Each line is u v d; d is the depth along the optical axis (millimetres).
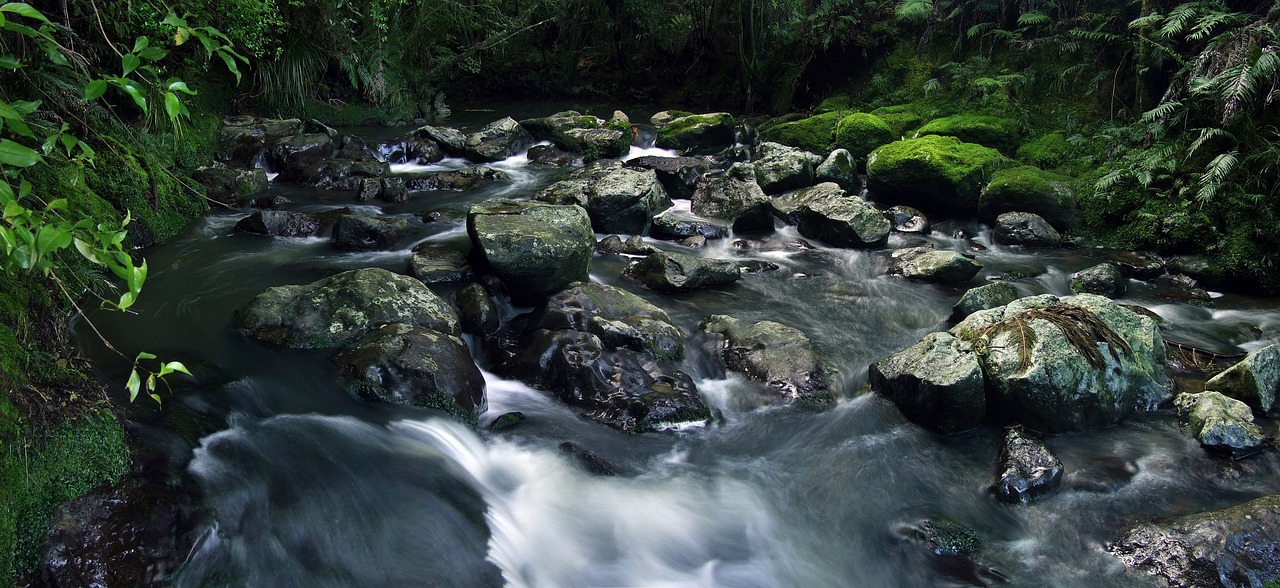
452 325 5691
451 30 18906
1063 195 9375
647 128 15117
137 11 7309
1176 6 10367
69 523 3393
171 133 9172
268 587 3529
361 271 5859
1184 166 8969
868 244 8812
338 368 5047
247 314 5594
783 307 7094
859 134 12008
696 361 5957
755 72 16453
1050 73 11703
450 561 3834
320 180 10258
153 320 5672
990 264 8453
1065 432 5062
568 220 6723
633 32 19922
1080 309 5449
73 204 6027
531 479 4551
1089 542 4168
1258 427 4949
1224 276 7977
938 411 5094
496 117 16891
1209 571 3770
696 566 4055
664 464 4789
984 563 4059
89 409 3914
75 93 6277
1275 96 8500
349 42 14195
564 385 5309
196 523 3641
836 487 4645
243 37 9891
